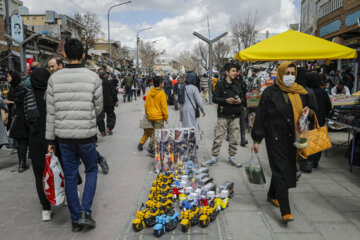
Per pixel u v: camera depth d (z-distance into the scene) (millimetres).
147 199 4230
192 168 5195
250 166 3820
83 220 3322
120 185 4820
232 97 5398
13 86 5348
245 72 22141
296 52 6055
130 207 3992
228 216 3666
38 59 25859
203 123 10992
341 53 5977
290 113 3387
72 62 3264
